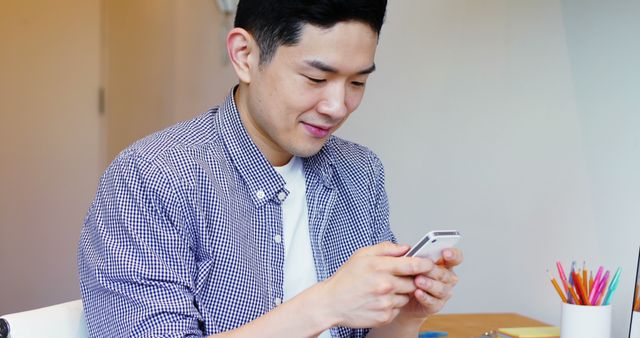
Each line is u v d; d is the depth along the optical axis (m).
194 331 1.08
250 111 1.17
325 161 1.31
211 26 3.21
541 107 1.71
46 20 3.64
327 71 1.06
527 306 1.77
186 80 3.50
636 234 1.47
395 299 1.00
